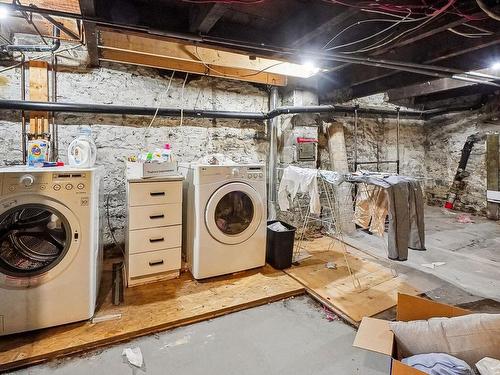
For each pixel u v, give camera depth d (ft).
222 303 7.07
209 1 5.32
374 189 7.45
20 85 8.46
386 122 16.30
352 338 6.03
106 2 5.79
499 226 14.03
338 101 14.02
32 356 5.18
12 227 5.84
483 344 3.94
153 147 10.24
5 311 5.52
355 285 8.02
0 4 4.89
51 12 5.23
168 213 7.97
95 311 6.58
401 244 6.71
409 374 3.41
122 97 9.72
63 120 8.96
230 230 8.73
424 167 18.57
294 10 6.44
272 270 8.99
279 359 5.42
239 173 8.39
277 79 11.24
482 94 15.38
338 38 7.60
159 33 6.15
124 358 5.41
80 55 9.07
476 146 16.06
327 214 13.07
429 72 8.58
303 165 12.08
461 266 9.39
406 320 4.90
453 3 5.36
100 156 9.50
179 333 6.18
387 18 6.55
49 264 5.83
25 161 8.54
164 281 8.14
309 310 7.10
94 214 6.35
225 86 11.44
